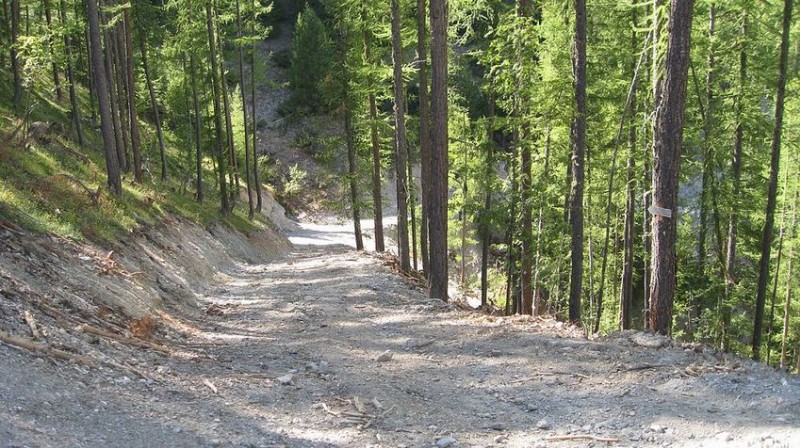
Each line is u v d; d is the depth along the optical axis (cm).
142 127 3703
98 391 562
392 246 4222
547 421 617
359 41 2261
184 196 2689
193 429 530
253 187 4644
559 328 982
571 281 1225
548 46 1436
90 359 638
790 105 1881
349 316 1219
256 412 608
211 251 2109
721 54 1516
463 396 705
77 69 3331
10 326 634
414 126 2209
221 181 2833
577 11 1189
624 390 679
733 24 1537
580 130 1206
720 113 1603
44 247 976
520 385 730
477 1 1500
